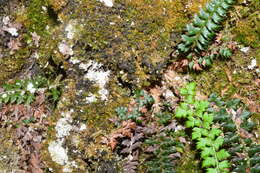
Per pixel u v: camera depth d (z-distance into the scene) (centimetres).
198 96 102
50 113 104
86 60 103
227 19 101
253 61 101
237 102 100
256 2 101
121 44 102
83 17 102
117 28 102
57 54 103
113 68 102
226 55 101
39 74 105
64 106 103
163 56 102
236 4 101
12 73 106
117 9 102
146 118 102
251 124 100
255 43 101
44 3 104
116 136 101
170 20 101
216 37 101
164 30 102
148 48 102
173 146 101
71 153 103
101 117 103
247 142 99
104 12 102
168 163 101
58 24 104
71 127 103
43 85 105
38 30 105
